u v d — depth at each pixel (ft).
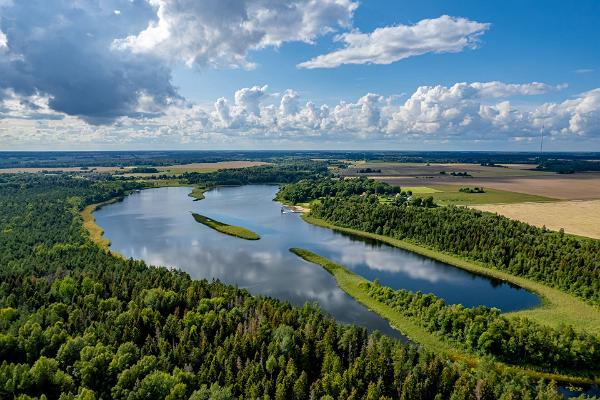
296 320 298.35
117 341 277.85
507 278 458.09
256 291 417.69
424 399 228.84
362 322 349.00
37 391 225.76
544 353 280.72
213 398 210.59
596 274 405.59
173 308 321.73
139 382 223.30
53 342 263.49
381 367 243.40
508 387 221.87
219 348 256.11
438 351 300.81
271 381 233.76
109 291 354.33
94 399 208.54
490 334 290.56
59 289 345.92
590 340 280.51
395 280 459.73
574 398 229.04
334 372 240.32
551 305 388.78
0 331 279.69
